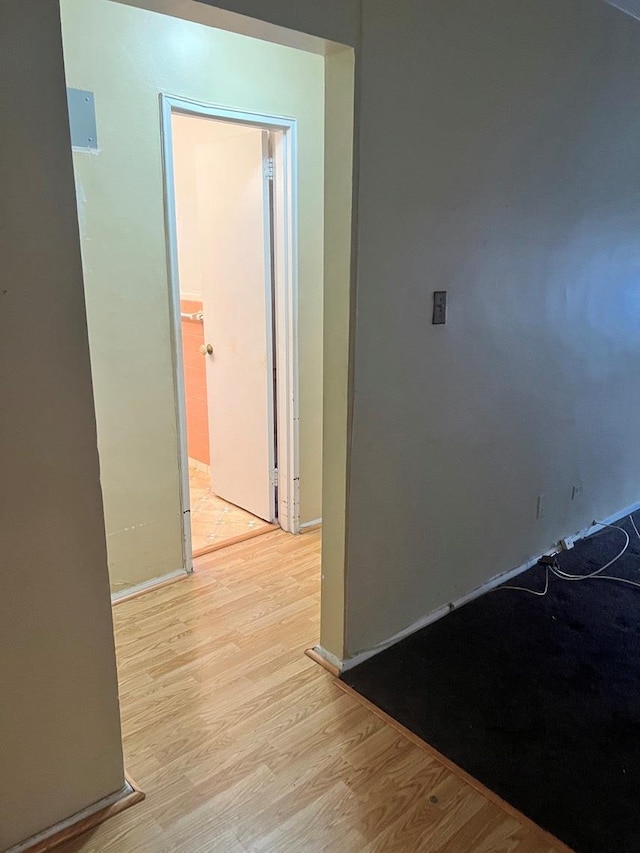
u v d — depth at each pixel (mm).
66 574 1528
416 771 1843
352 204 1854
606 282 3010
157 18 2418
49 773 1610
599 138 2717
